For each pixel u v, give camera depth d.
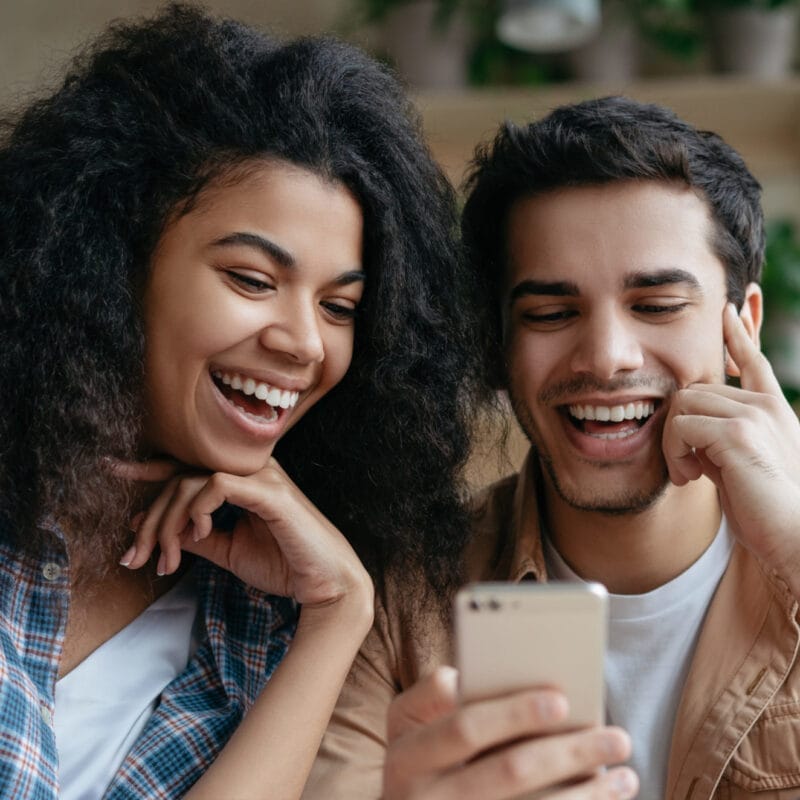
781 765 1.17
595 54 2.27
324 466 1.26
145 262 1.07
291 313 1.06
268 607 1.23
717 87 2.24
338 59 1.14
